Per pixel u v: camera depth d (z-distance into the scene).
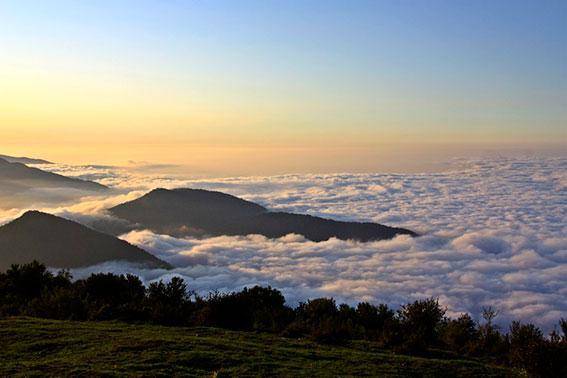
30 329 21.12
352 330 25.05
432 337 24.55
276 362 18.08
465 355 21.91
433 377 17.73
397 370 18.16
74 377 15.30
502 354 21.56
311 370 17.48
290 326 24.77
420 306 25.61
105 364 16.72
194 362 17.45
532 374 17.80
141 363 16.94
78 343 19.34
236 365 17.48
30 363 16.73
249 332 24.55
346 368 18.03
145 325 24.34
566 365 17.31
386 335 23.23
